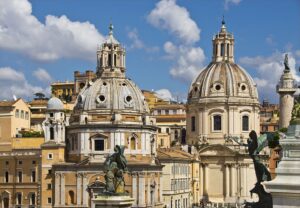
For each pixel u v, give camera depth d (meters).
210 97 161.75
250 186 159.88
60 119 132.38
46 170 131.25
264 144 27.72
